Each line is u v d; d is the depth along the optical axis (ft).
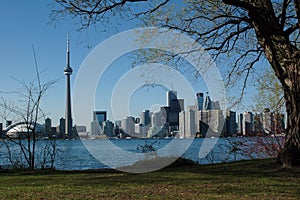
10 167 47.44
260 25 39.24
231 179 33.37
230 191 27.73
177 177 35.40
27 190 29.45
